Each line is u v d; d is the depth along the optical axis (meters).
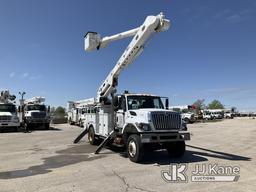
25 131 25.62
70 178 7.76
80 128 30.94
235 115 96.44
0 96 26.56
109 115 12.76
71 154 11.92
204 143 15.81
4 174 8.30
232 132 23.94
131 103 11.27
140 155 9.76
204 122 50.03
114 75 12.78
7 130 25.84
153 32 10.70
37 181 7.46
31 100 28.06
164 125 10.10
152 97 11.82
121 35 11.98
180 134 10.22
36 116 26.94
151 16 10.47
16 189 6.73
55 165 9.59
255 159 10.54
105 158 10.91
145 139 9.68
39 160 10.55
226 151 12.63
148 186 6.93
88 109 15.86
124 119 11.21
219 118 68.50
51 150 13.14
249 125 36.09
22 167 9.28
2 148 13.84
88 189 6.69
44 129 28.36
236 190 6.60
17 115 26.39
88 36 12.37
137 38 11.02
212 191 6.52
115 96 11.88
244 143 15.71
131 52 11.46
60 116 46.88
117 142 11.74
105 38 12.48
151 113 10.02
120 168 9.02
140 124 9.88
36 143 15.92
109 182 7.31
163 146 10.84
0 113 24.86
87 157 11.16
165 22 10.28
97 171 8.60
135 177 7.82
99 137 14.38
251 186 6.94
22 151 12.84
